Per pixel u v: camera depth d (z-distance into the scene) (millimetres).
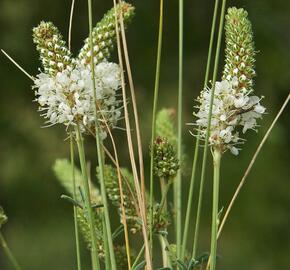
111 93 3562
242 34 3400
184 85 12500
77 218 3842
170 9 12859
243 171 12406
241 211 12344
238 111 3396
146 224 3441
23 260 12398
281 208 12430
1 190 12453
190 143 11828
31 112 12484
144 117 11906
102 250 3787
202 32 12883
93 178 8578
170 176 3678
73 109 3445
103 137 3562
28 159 12352
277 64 13047
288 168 12586
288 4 13344
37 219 12484
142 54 12695
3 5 12492
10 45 12492
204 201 11766
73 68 3520
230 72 3410
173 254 3639
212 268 3340
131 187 3852
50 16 12578
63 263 12383
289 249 12414
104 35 3707
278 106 12930
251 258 12344
